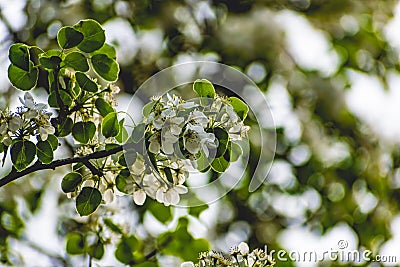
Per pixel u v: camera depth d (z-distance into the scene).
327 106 6.04
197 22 5.50
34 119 2.92
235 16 5.62
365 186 6.11
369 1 6.11
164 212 4.00
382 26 6.30
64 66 2.94
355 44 6.22
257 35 5.57
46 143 2.91
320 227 5.78
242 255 3.06
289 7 5.91
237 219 5.35
